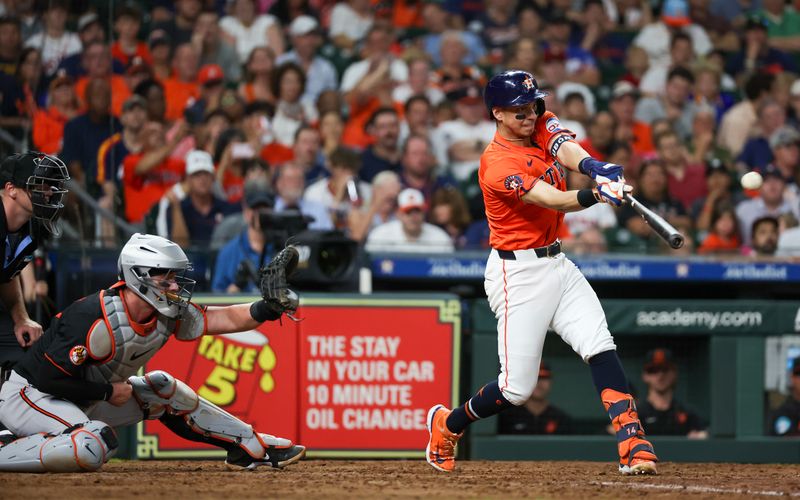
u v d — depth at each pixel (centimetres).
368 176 3484
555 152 1731
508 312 1761
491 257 1797
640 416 2673
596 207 3459
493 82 1722
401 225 3328
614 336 2667
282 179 3347
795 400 2691
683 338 2684
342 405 2466
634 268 3178
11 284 1934
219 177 3338
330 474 1836
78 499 1394
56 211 1827
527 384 1770
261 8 3800
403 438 2481
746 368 2675
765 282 3250
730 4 4172
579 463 2355
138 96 3278
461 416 1850
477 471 1945
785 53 4119
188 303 1739
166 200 3192
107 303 1698
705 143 3731
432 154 3578
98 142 2820
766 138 3756
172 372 2394
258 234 2748
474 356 2570
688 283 3303
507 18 4019
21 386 1767
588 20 4003
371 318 2489
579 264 3161
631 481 1738
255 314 1759
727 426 2662
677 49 3956
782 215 3553
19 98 2770
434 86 3750
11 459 1745
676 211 3528
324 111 3566
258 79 3625
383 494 1489
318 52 3772
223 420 1891
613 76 3956
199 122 3456
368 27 3903
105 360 1712
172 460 2366
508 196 1695
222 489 1538
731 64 4047
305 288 2547
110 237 2766
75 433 1739
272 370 2442
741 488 1639
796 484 1716
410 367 2495
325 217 3366
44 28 2830
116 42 3516
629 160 3634
